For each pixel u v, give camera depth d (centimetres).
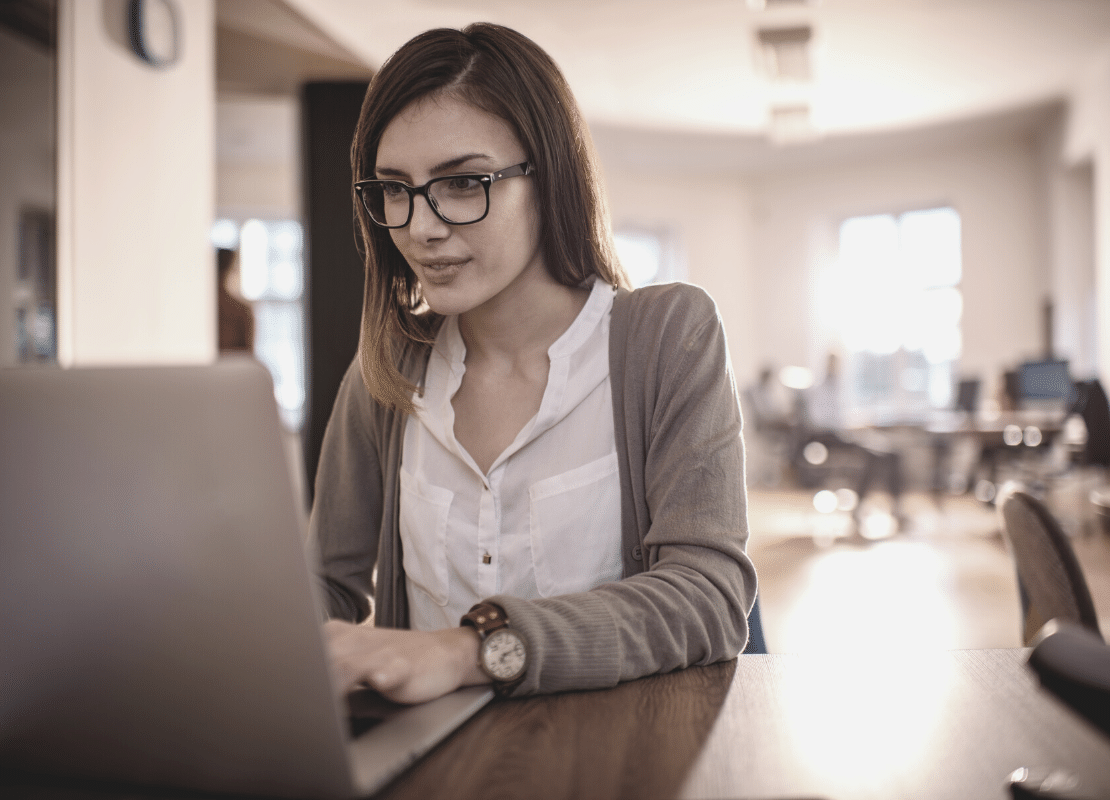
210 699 56
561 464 105
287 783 55
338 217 643
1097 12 682
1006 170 1038
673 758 60
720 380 103
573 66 777
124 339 384
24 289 321
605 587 86
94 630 58
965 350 1061
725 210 1176
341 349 638
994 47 750
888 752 60
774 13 667
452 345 113
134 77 394
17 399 58
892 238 1128
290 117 897
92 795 59
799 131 893
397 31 631
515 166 98
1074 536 654
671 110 905
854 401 1148
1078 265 925
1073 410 700
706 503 95
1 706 62
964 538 676
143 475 56
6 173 314
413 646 74
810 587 512
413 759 60
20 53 323
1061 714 67
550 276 109
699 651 85
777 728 66
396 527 114
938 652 88
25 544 60
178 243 431
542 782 57
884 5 659
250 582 54
